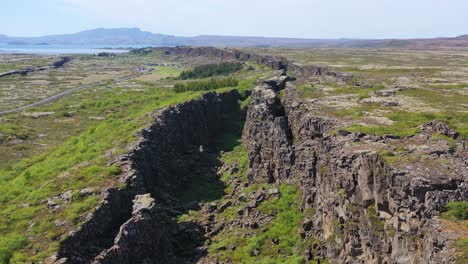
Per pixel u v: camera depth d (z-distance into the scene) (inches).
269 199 2298.2
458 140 1642.5
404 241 1250.6
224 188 2768.2
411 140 1673.2
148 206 1855.3
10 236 1641.2
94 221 1723.7
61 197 1929.1
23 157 3353.8
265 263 1804.9
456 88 3065.9
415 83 3351.4
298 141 2412.6
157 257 1823.3
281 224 2076.8
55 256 1505.9
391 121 2049.7
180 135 3218.5
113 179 2050.9
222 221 2284.7
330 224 1673.2
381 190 1395.2
